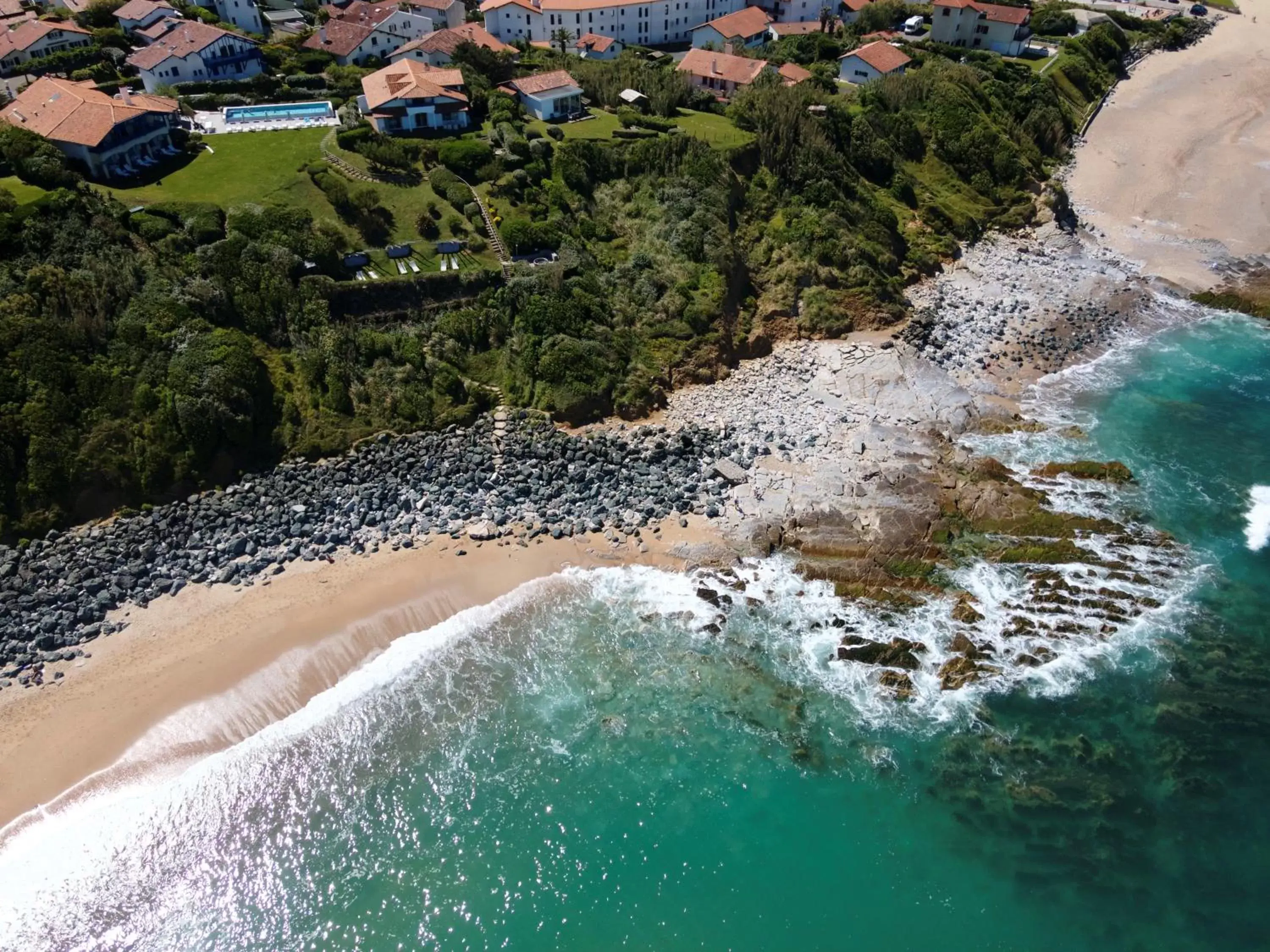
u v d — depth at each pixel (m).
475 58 91.06
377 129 76.62
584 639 44.16
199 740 39.06
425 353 59.62
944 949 32.25
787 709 40.72
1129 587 46.22
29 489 47.44
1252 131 108.62
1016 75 111.81
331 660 42.78
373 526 50.12
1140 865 34.66
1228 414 60.62
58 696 40.28
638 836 36.03
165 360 52.59
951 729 39.81
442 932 32.88
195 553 47.69
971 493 51.84
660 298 65.44
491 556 48.56
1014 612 44.84
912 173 88.62
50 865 34.53
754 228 74.31
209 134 76.12
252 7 110.38
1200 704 40.47
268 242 60.12
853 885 34.34
